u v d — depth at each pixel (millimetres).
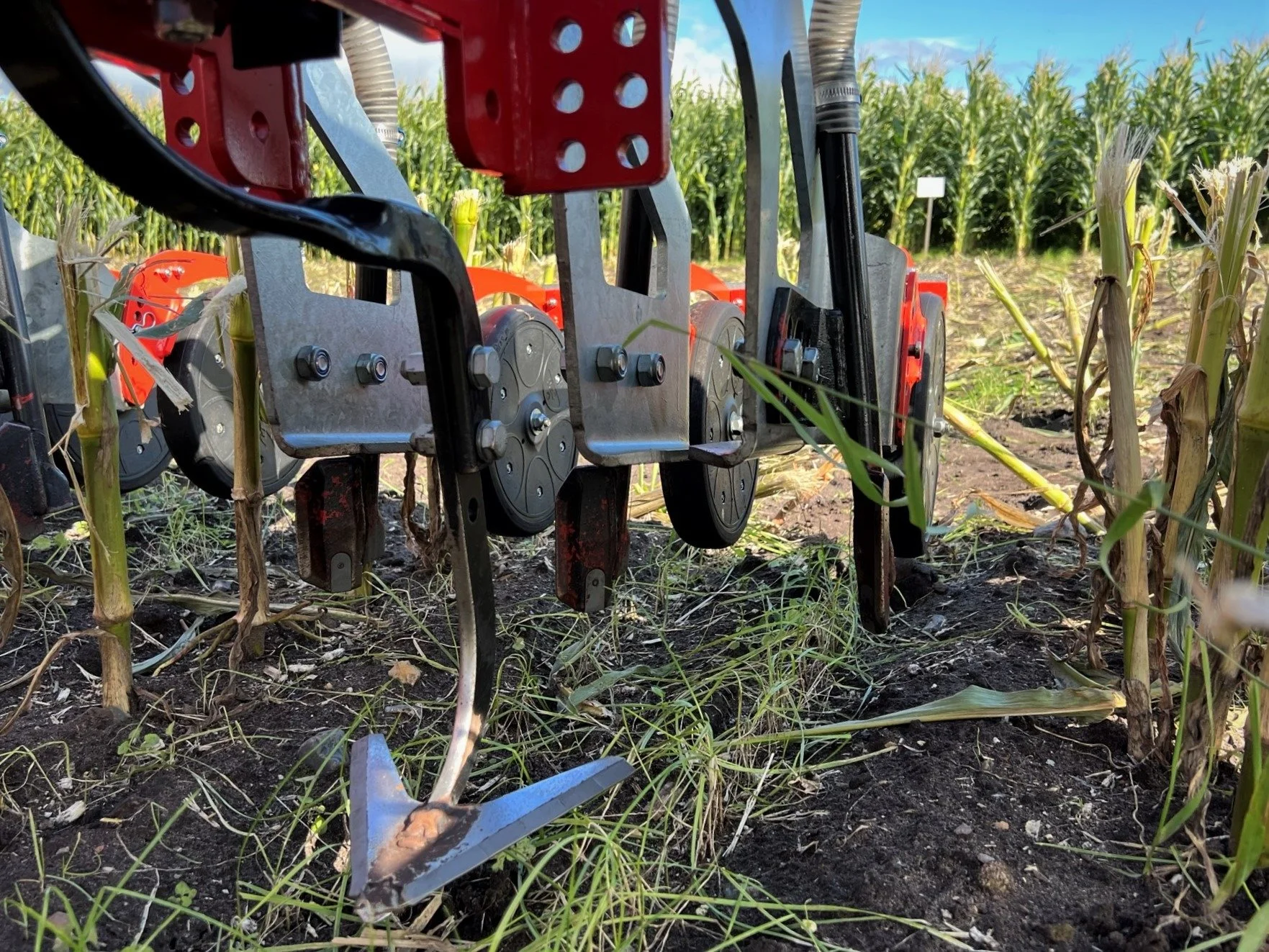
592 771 1223
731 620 2232
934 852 1287
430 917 1208
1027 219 10711
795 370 1427
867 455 808
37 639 2098
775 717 1678
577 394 1365
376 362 1774
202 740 1653
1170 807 1357
